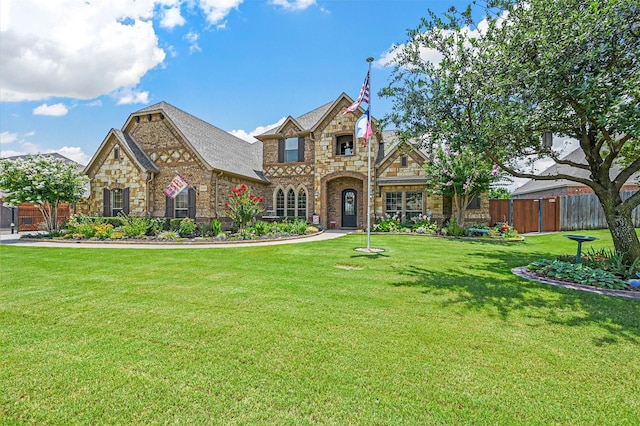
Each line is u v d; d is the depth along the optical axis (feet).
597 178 27.02
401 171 63.93
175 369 10.36
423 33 27.17
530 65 22.21
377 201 64.69
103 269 26.25
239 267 27.04
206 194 58.54
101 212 62.95
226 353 11.45
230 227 63.10
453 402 8.75
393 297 18.37
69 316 15.15
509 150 30.96
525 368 10.57
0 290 19.74
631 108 17.81
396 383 9.62
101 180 63.05
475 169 49.37
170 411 8.31
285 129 72.38
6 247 40.45
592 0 21.16
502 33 24.23
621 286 20.51
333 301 17.54
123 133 64.49
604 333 13.41
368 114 41.14
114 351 11.59
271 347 11.93
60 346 11.98
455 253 35.09
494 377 10.00
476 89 24.32
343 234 58.18
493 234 52.29
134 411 8.33
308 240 47.96
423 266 27.55
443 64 25.86
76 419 8.04
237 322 14.42
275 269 26.20
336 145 68.13
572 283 21.71
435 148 43.52
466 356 11.35
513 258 31.96
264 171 74.23
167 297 18.29
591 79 19.29
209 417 8.09
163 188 61.77
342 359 11.04
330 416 8.14
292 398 8.86
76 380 9.70
